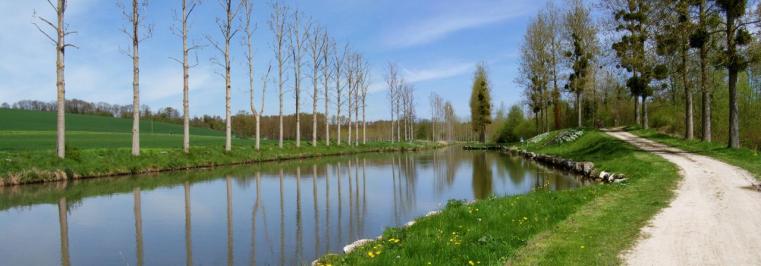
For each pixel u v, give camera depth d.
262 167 34.34
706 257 7.71
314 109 53.66
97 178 25.42
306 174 29.83
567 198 14.27
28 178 22.88
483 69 81.94
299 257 10.82
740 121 38.91
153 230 13.32
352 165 38.19
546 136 53.84
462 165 37.34
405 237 10.24
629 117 59.09
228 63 37.50
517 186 23.14
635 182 17.70
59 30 25.14
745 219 10.45
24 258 10.57
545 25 54.00
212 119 116.44
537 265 7.65
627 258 7.84
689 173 18.69
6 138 42.06
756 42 24.47
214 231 13.30
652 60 31.53
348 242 12.20
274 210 16.75
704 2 25.83
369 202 18.78
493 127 98.06
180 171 30.17
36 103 111.81
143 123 90.56
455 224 11.18
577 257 8.02
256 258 10.73
